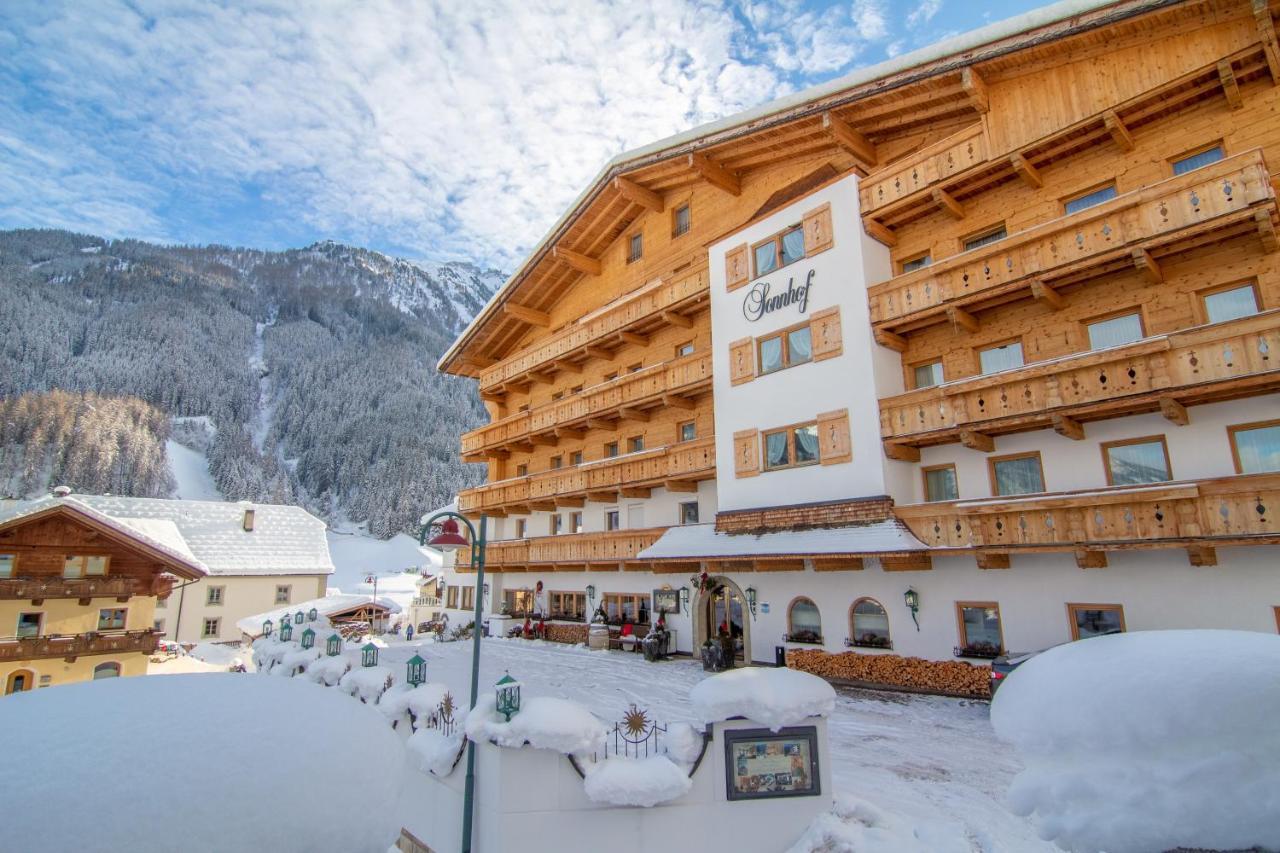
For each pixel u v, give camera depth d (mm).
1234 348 12039
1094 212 14000
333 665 15203
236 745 2508
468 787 9133
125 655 28516
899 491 17125
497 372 34156
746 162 22562
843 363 18047
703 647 20156
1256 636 2617
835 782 9875
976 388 15359
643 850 8422
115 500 49688
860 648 17406
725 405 21109
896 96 17562
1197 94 13891
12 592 26172
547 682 18047
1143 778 2303
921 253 18312
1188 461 13344
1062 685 2670
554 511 30766
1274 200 12070
